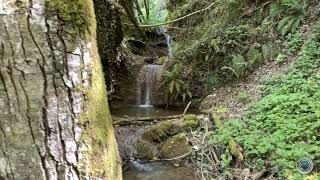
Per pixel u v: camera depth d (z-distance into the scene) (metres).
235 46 8.03
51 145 1.13
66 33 1.12
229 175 4.50
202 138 5.80
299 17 6.98
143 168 5.38
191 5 10.89
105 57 8.36
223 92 7.77
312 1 7.23
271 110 5.34
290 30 7.15
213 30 8.82
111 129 1.41
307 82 5.51
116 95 9.12
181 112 8.09
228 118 6.25
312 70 5.85
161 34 12.29
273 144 4.52
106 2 8.05
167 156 5.62
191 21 10.83
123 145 6.08
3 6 1.03
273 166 4.21
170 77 8.84
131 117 7.55
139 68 9.65
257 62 7.40
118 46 9.20
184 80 8.80
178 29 11.40
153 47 11.91
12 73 1.06
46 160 1.13
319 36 6.29
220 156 5.04
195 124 6.31
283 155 4.19
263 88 6.48
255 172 4.32
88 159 1.20
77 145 1.18
